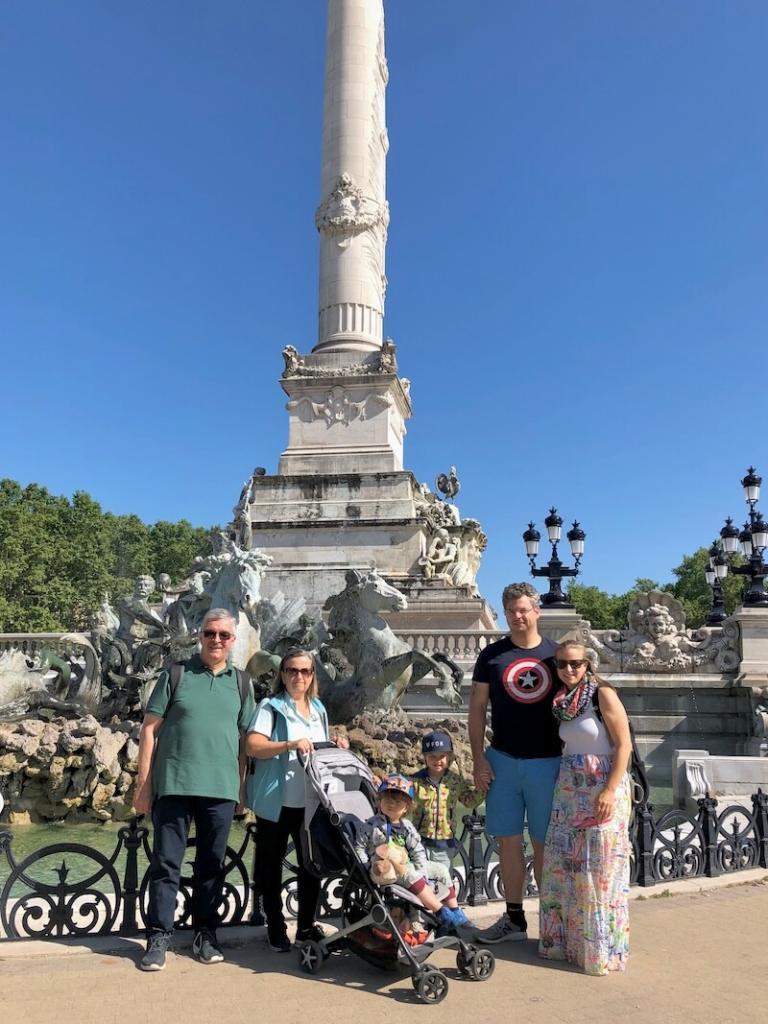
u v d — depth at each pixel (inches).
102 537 2647.6
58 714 651.5
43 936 238.4
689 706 889.5
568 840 227.8
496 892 287.0
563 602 965.2
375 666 604.7
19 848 448.5
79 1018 186.9
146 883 247.8
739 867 339.6
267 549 1116.5
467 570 1173.1
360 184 1202.0
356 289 1194.6
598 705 231.5
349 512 1111.0
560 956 228.8
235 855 256.1
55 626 2274.9
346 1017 189.2
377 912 209.3
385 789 223.0
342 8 1240.8
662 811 540.1
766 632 878.4
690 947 243.8
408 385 1264.8
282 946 233.8
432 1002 198.1
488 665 252.2
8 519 2233.0
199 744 226.8
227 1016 189.0
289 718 238.8
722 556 1205.7
